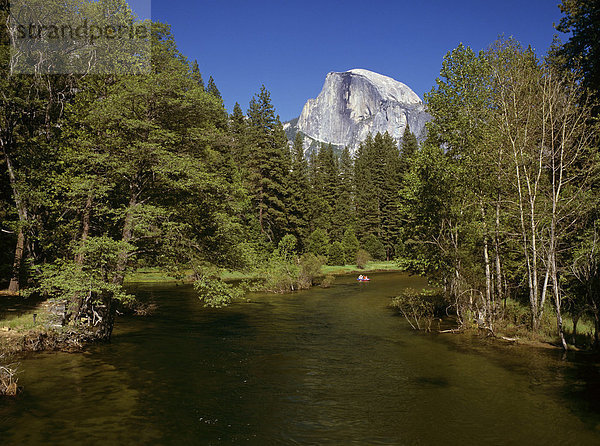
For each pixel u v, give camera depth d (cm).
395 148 9606
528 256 1791
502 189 1938
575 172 1895
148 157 1608
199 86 1834
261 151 5803
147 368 1323
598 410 968
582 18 2477
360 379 1226
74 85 2097
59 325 1661
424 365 1373
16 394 1059
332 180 8575
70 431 849
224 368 1338
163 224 1611
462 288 2055
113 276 1608
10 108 2119
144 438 823
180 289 3634
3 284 2714
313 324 2145
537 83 1811
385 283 4403
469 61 2003
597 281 1522
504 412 965
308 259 4388
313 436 845
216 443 808
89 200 1692
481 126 2006
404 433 859
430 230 2206
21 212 2038
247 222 5016
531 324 1808
